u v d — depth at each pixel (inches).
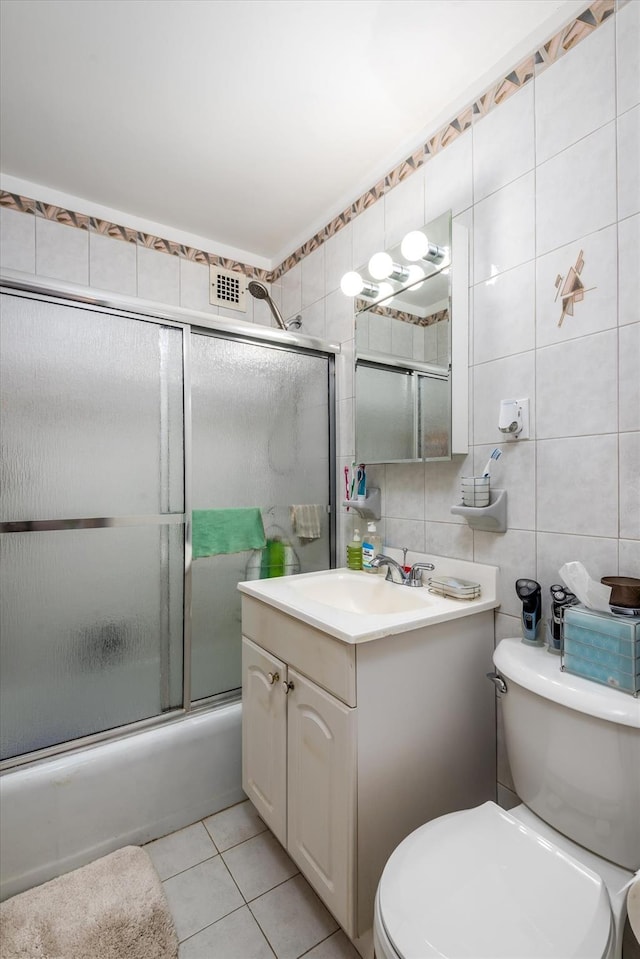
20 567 53.4
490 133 54.2
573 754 36.8
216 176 72.6
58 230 75.7
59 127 61.7
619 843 34.5
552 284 47.8
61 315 55.7
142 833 58.3
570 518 46.3
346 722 41.7
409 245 55.9
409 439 62.2
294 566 75.8
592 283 44.5
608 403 43.3
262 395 73.3
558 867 32.9
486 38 50.2
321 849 45.4
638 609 37.2
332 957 45.1
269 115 60.2
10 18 46.8
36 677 54.2
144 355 61.5
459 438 56.1
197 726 63.1
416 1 45.8
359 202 74.4
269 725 55.1
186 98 57.2
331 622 44.0
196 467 66.6
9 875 50.0
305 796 48.1
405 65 53.2
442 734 48.7
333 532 80.5
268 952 45.6
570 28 46.3
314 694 46.5
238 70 53.3
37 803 51.8
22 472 53.2
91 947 44.5
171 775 60.6
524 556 50.4
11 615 52.9
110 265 80.4
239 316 94.8
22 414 53.2
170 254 86.8
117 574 59.2
